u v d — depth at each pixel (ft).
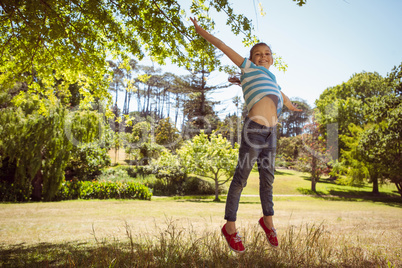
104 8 14.83
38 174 56.85
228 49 7.13
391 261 8.45
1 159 56.08
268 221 7.15
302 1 12.44
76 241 14.74
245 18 13.50
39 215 30.99
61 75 21.48
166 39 15.08
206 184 88.58
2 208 38.63
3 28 16.03
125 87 21.83
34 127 53.06
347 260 8.21
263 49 7.43
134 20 14.61
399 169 76.43
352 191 105.81
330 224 22.57
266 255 8.16
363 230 18.43
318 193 98.58
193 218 27.45
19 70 18.58
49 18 13.66
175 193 83.41
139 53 15.94
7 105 53.78
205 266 7.55
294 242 9.68
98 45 17.58
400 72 80.53
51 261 9.07
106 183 62.80
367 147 85.25
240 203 63.26
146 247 9.77
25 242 15.42
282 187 104.27
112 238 15.25
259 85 6.61
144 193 64.80
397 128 74.08
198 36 14.15
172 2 13.38
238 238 6.80
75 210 36.52
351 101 124.26
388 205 70.54
